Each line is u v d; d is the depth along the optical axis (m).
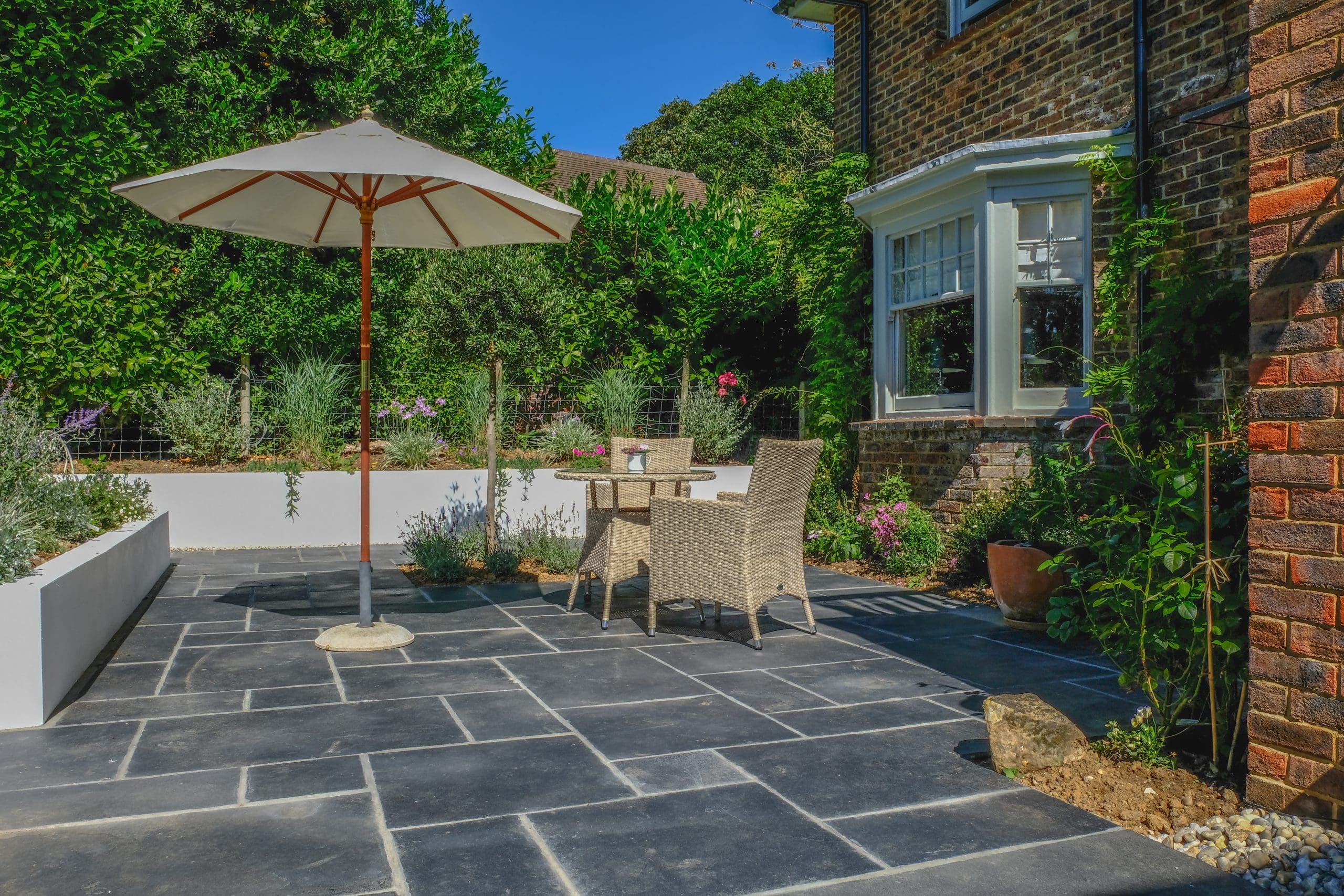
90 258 8.96
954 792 3.06
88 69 9.15
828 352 9.26
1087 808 2.95
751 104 36.53
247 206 5.54
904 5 8.42
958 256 7.36
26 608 3.72
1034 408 6.84
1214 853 2.60
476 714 3.88
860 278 8.67
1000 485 6.96
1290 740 2.71
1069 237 6.75
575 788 3.07
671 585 5.33
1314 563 2.63
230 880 2.42
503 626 5.68
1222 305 5.53
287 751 3.41
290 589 6.90
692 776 3.19
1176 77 6.01
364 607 5.18
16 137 8.74
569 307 11.76
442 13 12.59
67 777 3.15
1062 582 5.28
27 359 8.59
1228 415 3.61
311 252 10.48
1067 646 5.16
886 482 7.81
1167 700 3.34
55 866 2.49
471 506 9.96
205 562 8.31
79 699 4.09
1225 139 5.70
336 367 10.48
